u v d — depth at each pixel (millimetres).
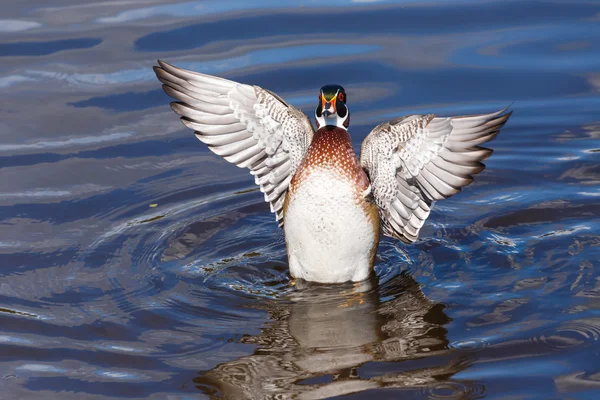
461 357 9016
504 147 14984
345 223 10617
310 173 10578
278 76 16469
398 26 18375
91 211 13031
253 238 12500
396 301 10477
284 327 9891
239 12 19047
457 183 10766
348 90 16219
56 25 18516
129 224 12711
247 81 16250
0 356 9352
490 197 13500
